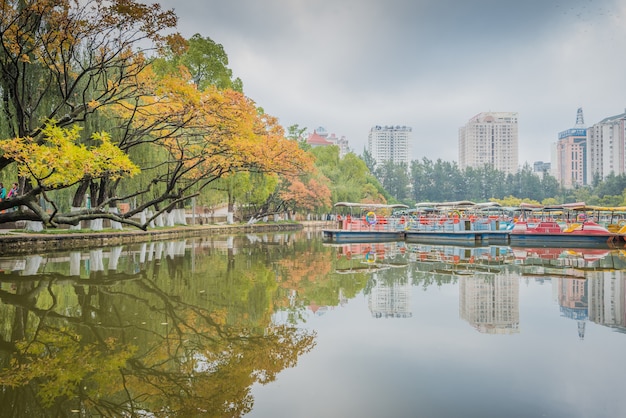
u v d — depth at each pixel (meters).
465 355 6.81
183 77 20.33
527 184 118.06
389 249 24.55
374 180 91.44
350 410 5.05
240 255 20.47
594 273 14.99
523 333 7.95
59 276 13.57
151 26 16.22
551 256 20.72
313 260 18.75
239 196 45.12
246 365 6.49
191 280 13.16
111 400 5.42
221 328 8.27
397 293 11.55
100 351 7.08
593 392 5.44
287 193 54.78
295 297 10.99
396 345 7.32
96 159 13.27
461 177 124.19
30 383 5.89
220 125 19.11
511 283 13.05
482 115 170.50
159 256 19.36
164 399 5.44
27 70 18.33
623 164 116.50
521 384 5.70
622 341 7.45
